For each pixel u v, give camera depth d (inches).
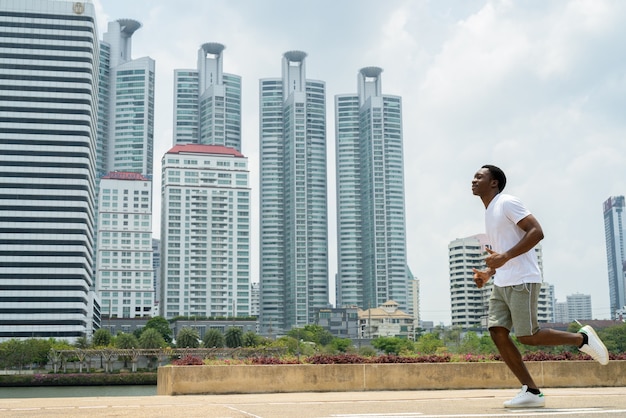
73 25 7765.8
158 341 6284.5
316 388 611.5
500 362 641.0
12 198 7317.9
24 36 7642.7
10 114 7470.5
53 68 7652.6
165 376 624.7
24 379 5167.3
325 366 616.1
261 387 603.8
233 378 600.7
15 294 7121.1
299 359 652.7
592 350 348.2
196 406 380.5
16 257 7204.7
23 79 7568.9
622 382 650.8
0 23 7608.3
